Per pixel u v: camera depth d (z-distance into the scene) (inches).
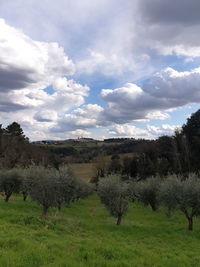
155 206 1625.2
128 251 534.6
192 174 1214.9
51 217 975.6
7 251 426.0
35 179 1177.4
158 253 611.5
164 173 3110.2
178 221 1238.3
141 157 3531.0
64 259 428.1
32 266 383.6
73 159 5634.8
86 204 1962.4
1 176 1540.4
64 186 1289.4
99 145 7406.5
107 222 1144.8
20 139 4311.0
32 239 545.0
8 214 834.8
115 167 3782.0
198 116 3599.9
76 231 815.1
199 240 869.2
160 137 3786.9
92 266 418.3
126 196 1133.1
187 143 3346.5
